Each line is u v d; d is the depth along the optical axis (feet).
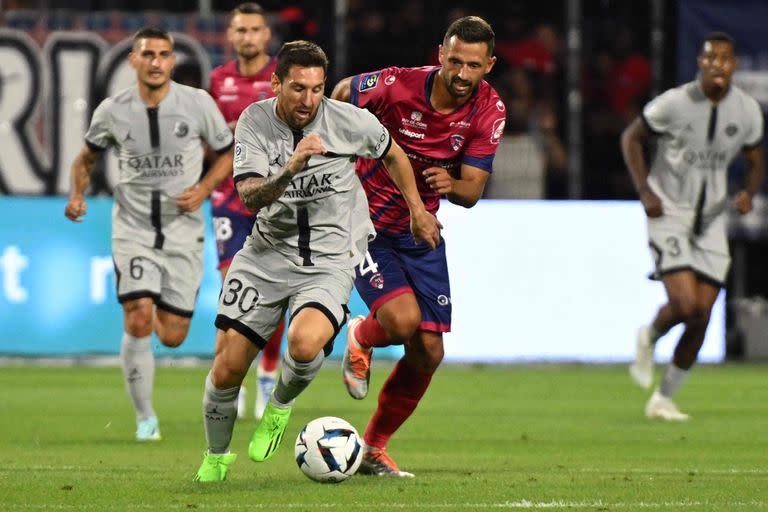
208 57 177.37
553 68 203.62
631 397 148.36
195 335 179.83
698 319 121.19
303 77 66.90
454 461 87.76
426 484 73.87
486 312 186.70
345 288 71.41
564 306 187.62
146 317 102.47
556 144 201.57
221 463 73.87
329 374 179.01
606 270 188.14
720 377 178.60
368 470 79.15
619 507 65.41
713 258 122.52
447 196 82.89
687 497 69.36
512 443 100.53
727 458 90.43
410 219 80.79
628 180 206.59
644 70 207.82
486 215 186.91
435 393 152.46
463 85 78.02
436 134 82.23
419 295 81.46
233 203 116.78
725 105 121.49
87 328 178.81
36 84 177.27
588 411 130.93
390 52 197.77
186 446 96.53
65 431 107.65
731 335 203.92
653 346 133.90
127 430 108.88
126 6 190.29
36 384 157.48
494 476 78.48
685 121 121.49
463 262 186.50
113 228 106.52
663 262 122.11
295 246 71.20
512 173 191.42
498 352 186.80
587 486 73.67
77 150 178.09
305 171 70.08
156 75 104.58
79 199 107.34
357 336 84.94
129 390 101.50
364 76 83.15
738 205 125.80
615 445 99.30
